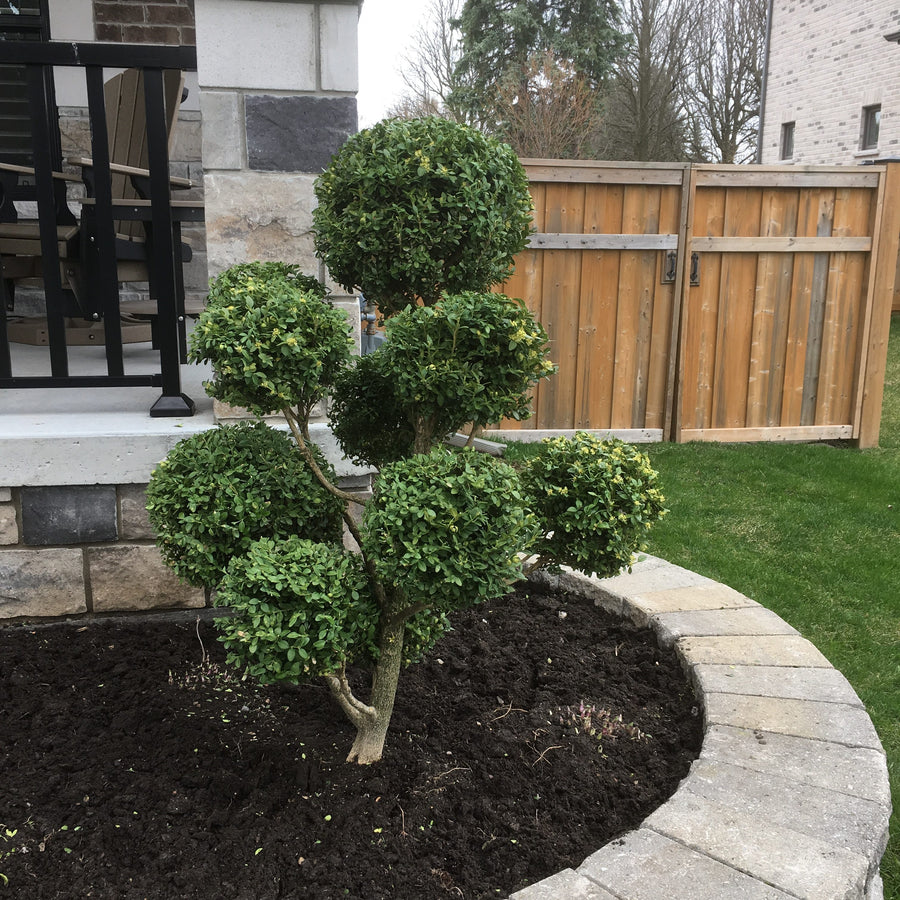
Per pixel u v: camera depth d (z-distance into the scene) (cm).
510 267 211
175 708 231
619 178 603
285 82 270
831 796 180
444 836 182
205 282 568
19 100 511
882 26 1417
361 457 229
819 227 631
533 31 2298
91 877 167
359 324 292
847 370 660
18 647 265
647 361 642
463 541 158
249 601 162
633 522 190
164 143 277
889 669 324
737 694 225
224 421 286
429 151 184
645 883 154
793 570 420
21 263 433
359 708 199
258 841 178
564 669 258
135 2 504
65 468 273
